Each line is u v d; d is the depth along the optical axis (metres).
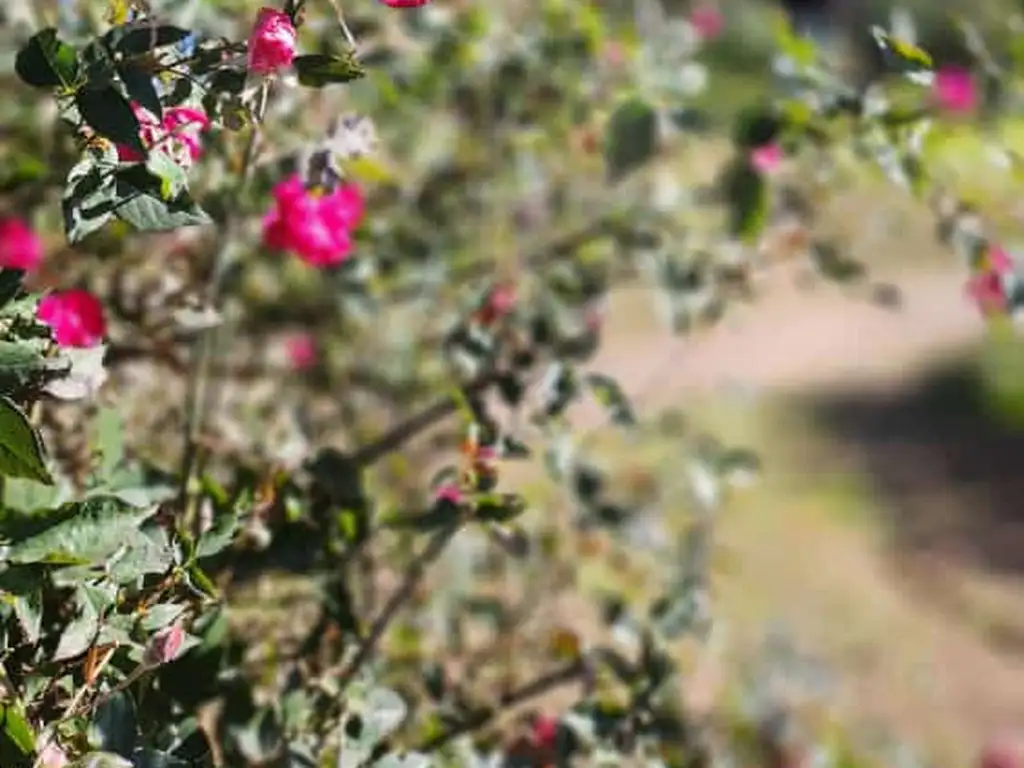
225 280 3.11
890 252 13.88
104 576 1.83
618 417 2.84
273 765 2.25
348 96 3.42
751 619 7.12
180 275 3.01
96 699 1.77
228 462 3.00
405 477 3.85
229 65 1.86
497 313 3.33
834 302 12.97
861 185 4.44
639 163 3.33
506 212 4.42
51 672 1.80
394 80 3.46
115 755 1.68
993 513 9.60
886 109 2.96
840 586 8.08
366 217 3.54
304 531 2.41
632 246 3.93
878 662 7.34
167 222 1.77
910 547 8.98
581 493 3.46
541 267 4.04
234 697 2.27
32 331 1.77
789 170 4.03
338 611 2.46
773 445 10.00
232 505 2.37
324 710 2.29
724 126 4.06
